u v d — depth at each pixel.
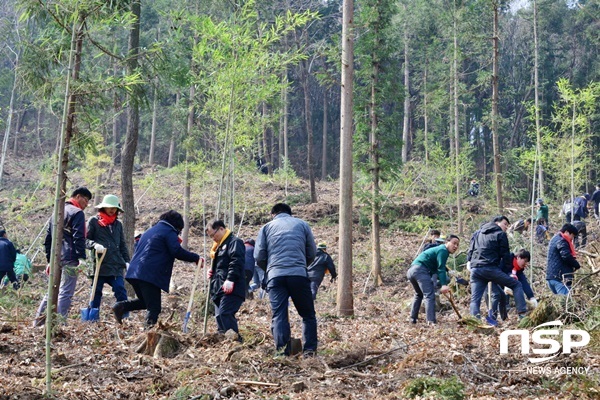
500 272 10.74
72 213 9.01
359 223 26.22
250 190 25.33
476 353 7.50
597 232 24.94
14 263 12.86
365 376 6.49
